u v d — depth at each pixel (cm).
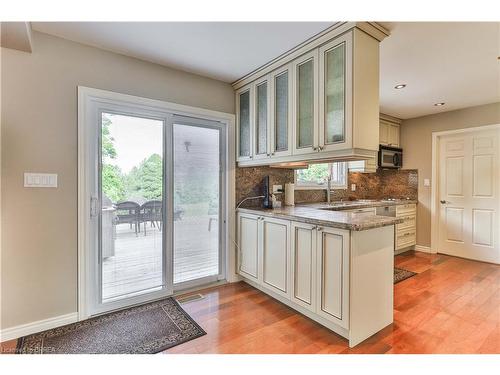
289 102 238
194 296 267
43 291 205
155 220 259
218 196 302
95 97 225
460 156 408
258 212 272
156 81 255
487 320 221
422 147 446
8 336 192
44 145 204
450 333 202
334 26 192
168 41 215
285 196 335
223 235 306
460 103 375
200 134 288
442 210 427
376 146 202
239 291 280
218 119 296
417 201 452
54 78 208
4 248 192
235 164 309
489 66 258
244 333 201
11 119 194
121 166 240
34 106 201
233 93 308
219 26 194
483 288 286
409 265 367
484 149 384
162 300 258
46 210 206
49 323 207
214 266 300
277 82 254
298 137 232
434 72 274
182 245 278
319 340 192
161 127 261
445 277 320
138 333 201
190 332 202
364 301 192
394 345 187
